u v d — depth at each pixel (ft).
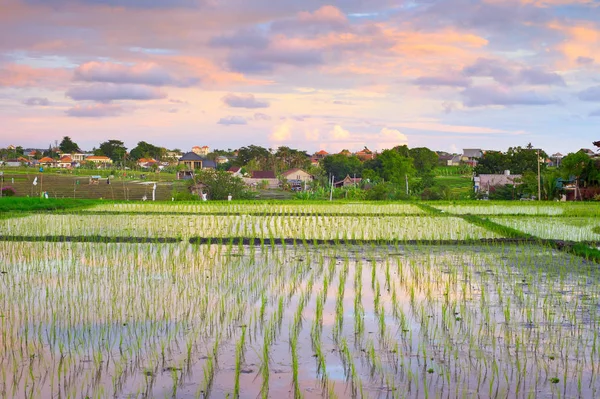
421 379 23.98
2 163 529.45
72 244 58.03
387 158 339.36
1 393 22.26
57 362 25.43
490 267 48.21
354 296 37.96
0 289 38.47
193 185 188.65
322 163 427.33
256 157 481.87
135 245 57.47
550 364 25.76
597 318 32.73
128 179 382.42
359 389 22.97
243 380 23.75
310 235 69.15
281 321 31.76
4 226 73.61
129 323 30.94
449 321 31.99
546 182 182.19
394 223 82.94
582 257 53.06
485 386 23.30
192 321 31.42
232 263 49.08
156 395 22.22
